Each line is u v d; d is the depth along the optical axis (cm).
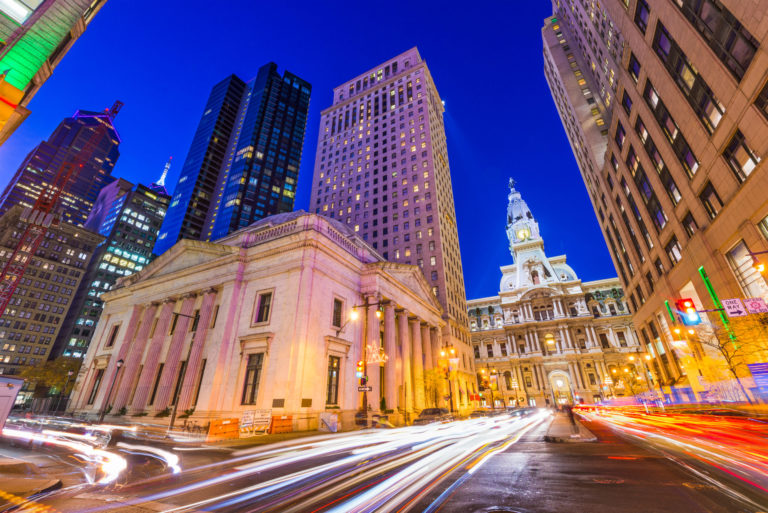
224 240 3916
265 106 13088
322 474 900
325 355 2703
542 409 6512
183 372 2988
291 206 12088
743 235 2294
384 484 753
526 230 10712
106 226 13050
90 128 18912
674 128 2905
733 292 2492
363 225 7781
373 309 3284
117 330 4047
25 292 9294
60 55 1609
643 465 859
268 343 2589
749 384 2397
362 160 8762
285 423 2189
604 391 7362
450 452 1230
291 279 2738
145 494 725
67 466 1098
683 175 2875
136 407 2934
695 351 3241
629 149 3953
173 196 12656
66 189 16125
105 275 10862
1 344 8669
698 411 2981
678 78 2667
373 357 3100
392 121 8875
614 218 5162
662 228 3562
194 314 3203
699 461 880
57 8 1555
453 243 7812
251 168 11638
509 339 8731
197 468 1048
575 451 1144
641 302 4875
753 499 545
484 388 7681
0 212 13625
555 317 8444
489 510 537
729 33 2077
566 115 6956
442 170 8488
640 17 3019
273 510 582
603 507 535
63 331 9944
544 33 7138
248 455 1319
